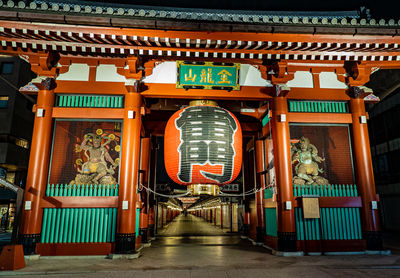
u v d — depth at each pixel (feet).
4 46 26.86
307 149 30.42
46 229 26.68
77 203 27.02
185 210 281.74
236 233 59.88
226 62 29.89
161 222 77.20
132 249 26.45
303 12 35.83
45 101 28.66
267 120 35.37
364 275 19.66
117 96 30.27
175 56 29.48
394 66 30.60
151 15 23.85
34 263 23.47
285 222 27.58
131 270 21.22
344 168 30.27
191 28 24.39
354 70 31.04
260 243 37.09
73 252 26.30
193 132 24.14
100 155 28.94
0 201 70.03
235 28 24.67
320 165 30.27
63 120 29.30
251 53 27.86
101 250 26.55
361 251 28.12
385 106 65.62
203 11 34.76
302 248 27.94
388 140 64.54
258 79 31.24
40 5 23.99
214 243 40.34
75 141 29.01
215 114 25.04
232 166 24.34
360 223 29.01
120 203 26.96
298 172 29.78
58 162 28.32
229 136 24.62
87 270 21.09
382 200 66.90
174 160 24.40
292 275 19.69
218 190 25.39
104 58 30.32
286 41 26.13
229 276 19.51
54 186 27.78
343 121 30.76
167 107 40.22
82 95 30.07
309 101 31.73
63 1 31.24
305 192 29.19
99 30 24.41
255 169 40.42
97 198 27.27
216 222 94.07
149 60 30.19
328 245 28.12
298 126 31.12
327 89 31.50
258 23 24.90
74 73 29.94
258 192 38.42
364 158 29.55
